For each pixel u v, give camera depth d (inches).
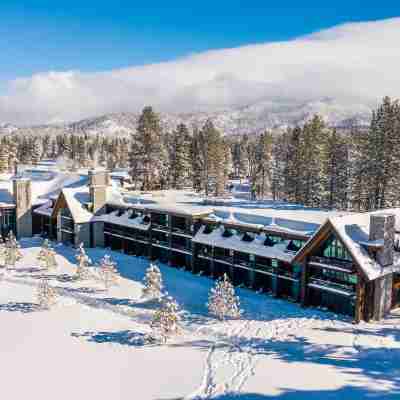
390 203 2628.0
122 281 1919.3
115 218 2437.3
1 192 2908.5
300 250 1526.8
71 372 1146.7
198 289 1792.6
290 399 969.5
